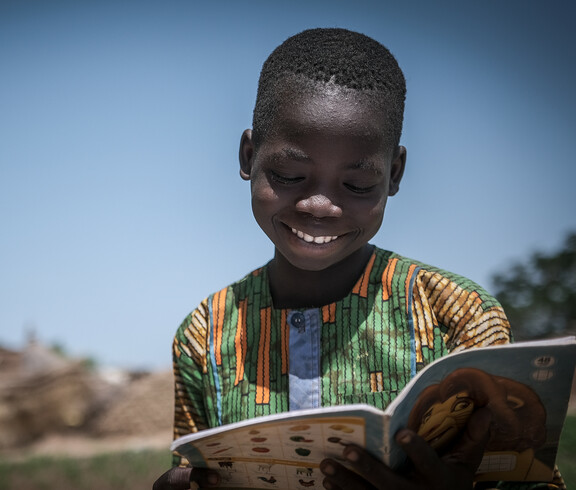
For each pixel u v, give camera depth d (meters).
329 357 1.87
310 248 1.81
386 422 1.42
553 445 1.72
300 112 1.74
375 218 1.81
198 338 2.11
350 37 1.84
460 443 1.68
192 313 2.16
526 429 1.71
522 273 25.20
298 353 1.90
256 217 1.89
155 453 14.89
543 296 24.41
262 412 1.91
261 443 1.62
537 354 1.55
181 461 2.14
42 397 23.47
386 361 1.83
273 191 1.81
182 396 2.15
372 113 1.75
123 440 23.17
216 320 2.08
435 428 1.68
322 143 1.72
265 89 1.88
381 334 1.85
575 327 24.11
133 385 24.92
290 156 1.75
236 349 2.01
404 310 1.86
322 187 1.76
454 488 1.60
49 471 13.40
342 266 1.93
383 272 1.92
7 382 23.36
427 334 1.83
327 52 1.78
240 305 2.06
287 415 1.44
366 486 1.61
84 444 22.70
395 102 1.84
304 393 1.86
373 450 1.53
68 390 24.11
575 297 23.98
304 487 1.75
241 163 2.07
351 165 1.73
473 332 1.79
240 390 1.96
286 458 1.68
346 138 1.72
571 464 7.89
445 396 1.58
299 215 1.79
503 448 1.76
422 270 1.89
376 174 1.76
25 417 23.14
